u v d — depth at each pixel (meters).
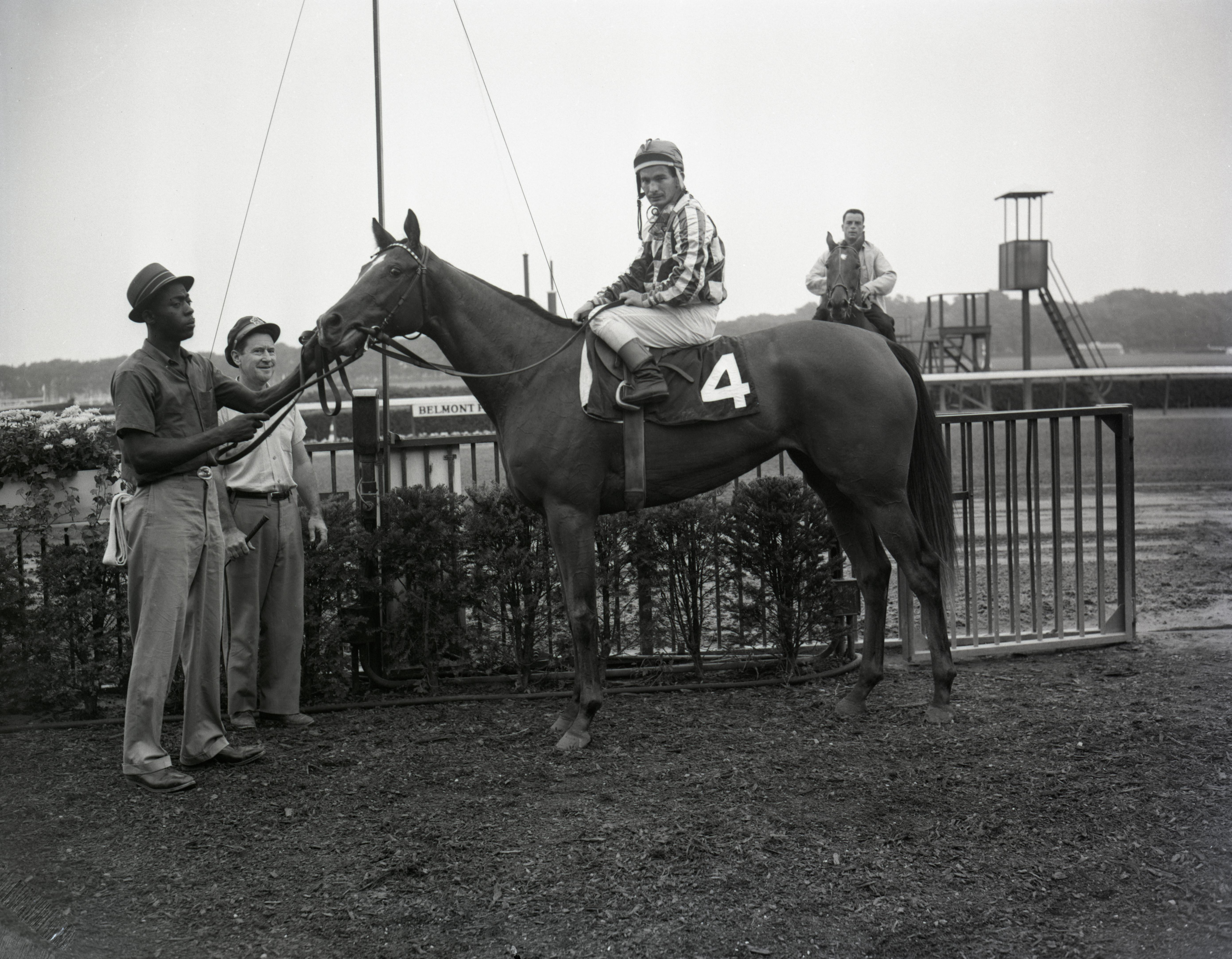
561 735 4.71
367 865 3.38
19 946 2.89
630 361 4.55
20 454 6.01
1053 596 7.34
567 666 5.64
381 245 4.77
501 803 3.88
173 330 4.19
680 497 4.81
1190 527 9.74
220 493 4.68
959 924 2.91
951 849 3.37
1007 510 6.03
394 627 5.46
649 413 4.62
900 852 3.36
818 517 5.52
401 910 3.07
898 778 4.02
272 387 4.65
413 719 5.08
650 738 4.64
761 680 5.57
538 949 2.84
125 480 4.31
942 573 4.95
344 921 3.01
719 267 4.79
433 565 5.44
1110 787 3.84
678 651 5.82
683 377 4.66
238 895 3.19
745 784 3.98
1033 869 3.22
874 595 4.96
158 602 4.16
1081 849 3.35
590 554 4.67
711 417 4.62
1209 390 23.88
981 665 5.85
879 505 4.70
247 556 4.83
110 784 4.22
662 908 3.04
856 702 4.91
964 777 4.01
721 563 5.64
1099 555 6.16
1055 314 20.83
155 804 3.97
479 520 5.43
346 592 5.48
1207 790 3.78
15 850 3.56
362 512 5.57
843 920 2.95
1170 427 19.61
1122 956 2.74
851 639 5.92
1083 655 5.93
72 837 3.67
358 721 5.08
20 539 5.54
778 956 2.78
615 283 4.84
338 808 3.88
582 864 3.33
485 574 5.45
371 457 5.55
